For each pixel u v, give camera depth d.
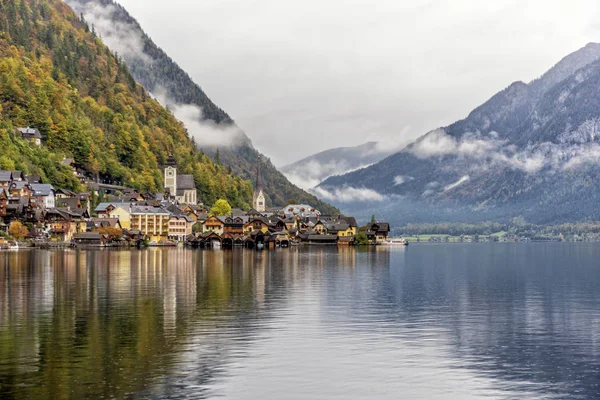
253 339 72.44
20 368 59.47
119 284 121.31
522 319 88.44
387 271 170.25
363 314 90.31
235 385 56.09
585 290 125.44
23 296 102.00
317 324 81.62
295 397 53.66
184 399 52.53
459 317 89.31
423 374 60.22
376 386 56.56
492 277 157.50
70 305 93.19
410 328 80.44
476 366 63.16
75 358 62.84
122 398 52.41
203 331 75.94
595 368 62.72
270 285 124.19
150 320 82.12
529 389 56.38
